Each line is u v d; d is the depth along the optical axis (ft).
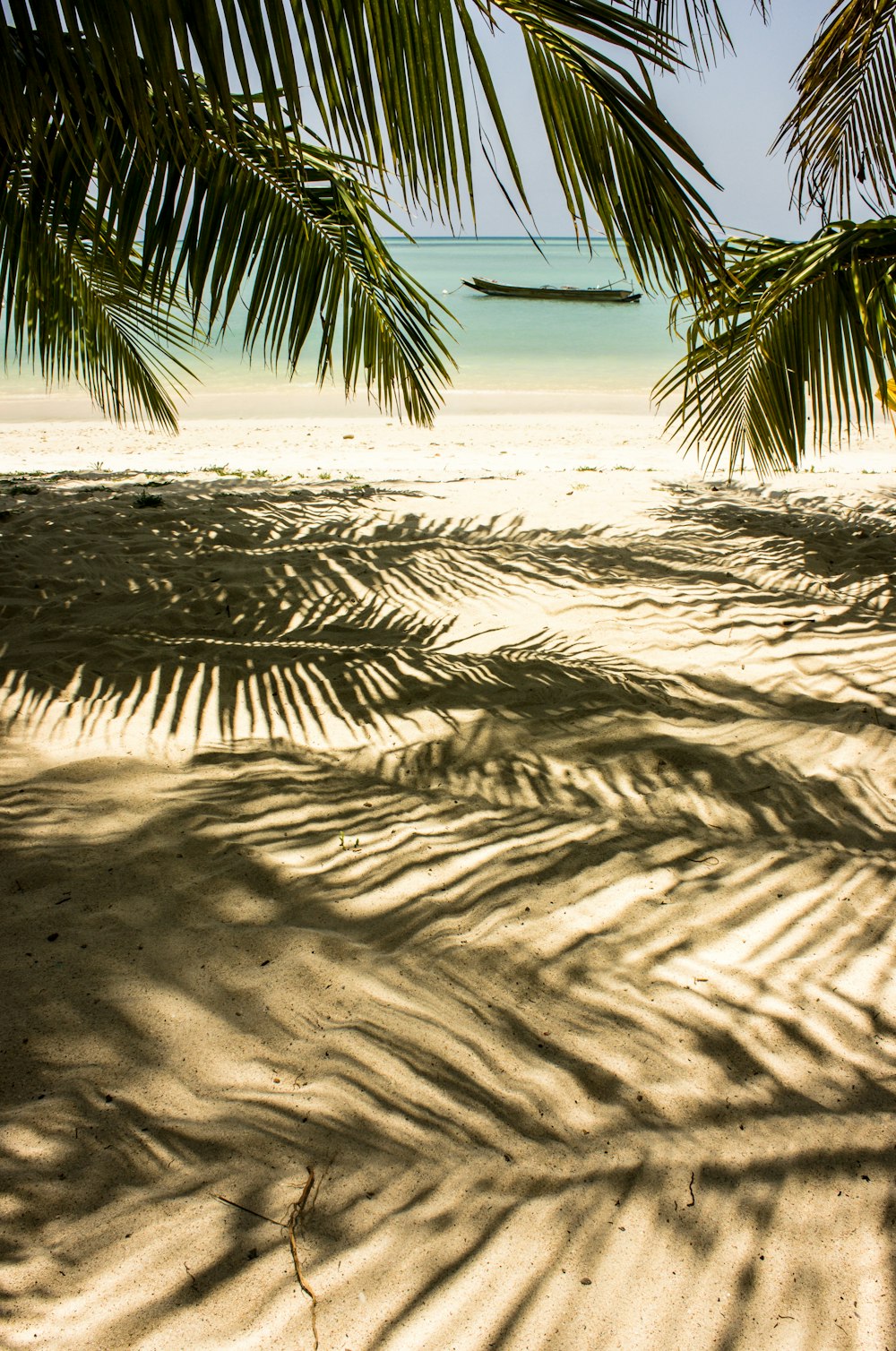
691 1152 5.96
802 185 15.98
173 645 14.98
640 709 13.00
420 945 8.00
